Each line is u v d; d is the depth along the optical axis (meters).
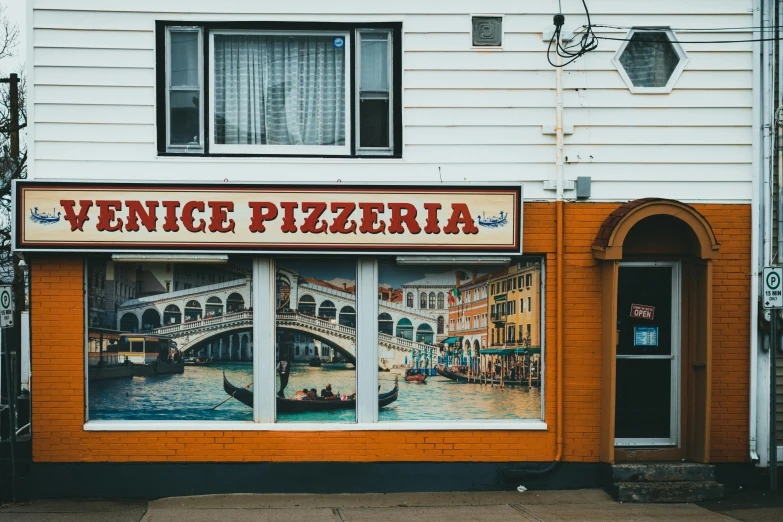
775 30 9.04
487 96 8.92
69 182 8.43
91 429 8.58
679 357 9.09
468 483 8.81
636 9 8.98
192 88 8.95
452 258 8.73
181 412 8.77
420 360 8.90
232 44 9.03
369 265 8.81
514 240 8.69
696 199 9.00
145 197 8.51
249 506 8.27
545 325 8.93
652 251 8.99
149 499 8.59
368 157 8.88
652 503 8.41
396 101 8.98
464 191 8.67
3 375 12.88
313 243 8.60
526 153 8.92
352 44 9.02
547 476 8.87
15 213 8.39
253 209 8.56
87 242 8.47
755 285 9.00
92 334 8.71
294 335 8.82
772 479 8.80
